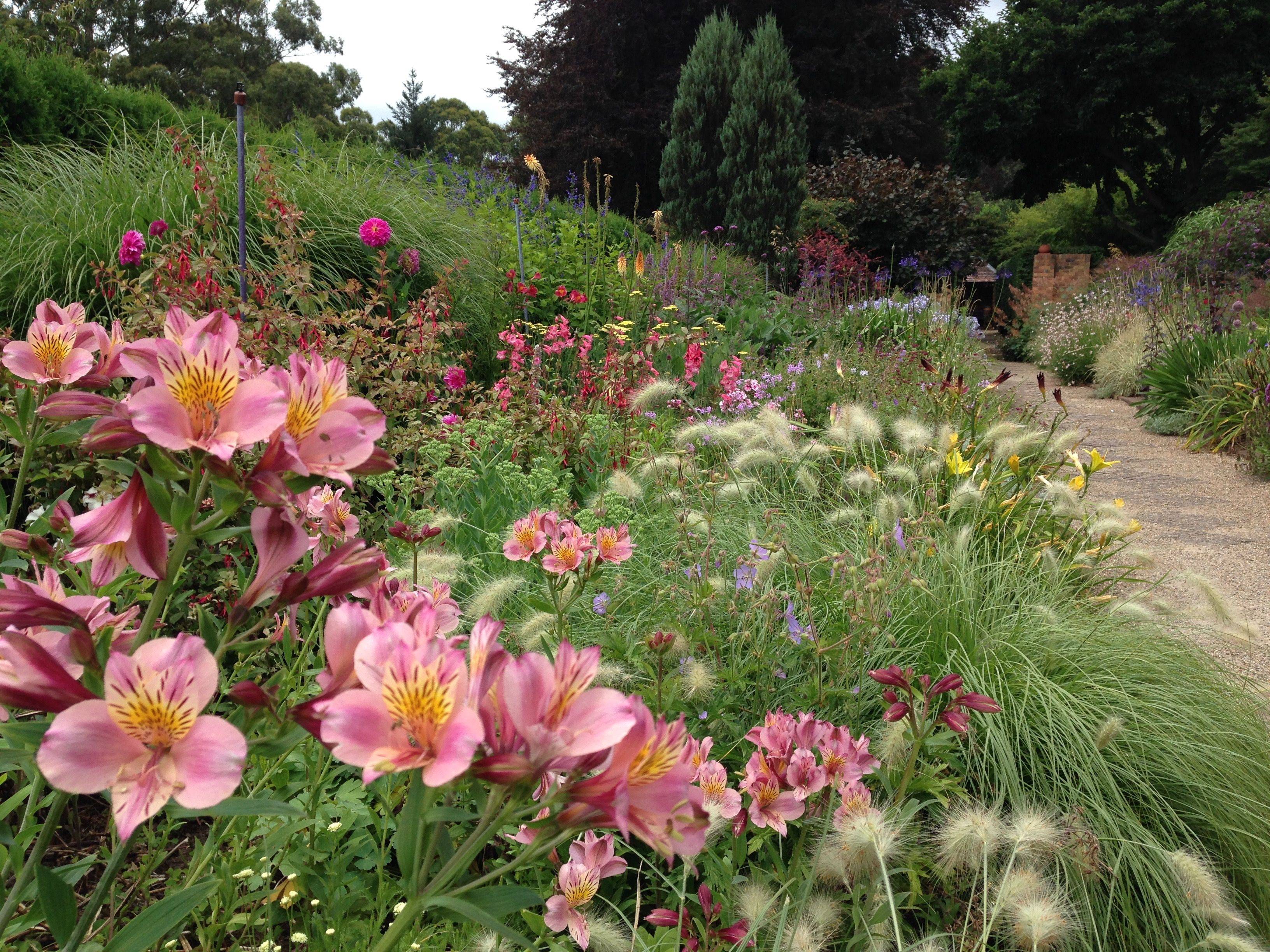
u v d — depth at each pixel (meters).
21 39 10.43
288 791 2.10
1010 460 4.98
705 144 18.77
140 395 0.84
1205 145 32.44
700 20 27.72
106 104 9.95
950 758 2.55
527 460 5.26
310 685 2.06
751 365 8.70
